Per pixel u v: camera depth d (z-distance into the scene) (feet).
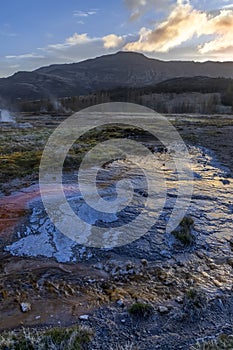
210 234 23.45
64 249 20.25
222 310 15.03
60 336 12.50
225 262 19.77
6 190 30.53
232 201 30.73
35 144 62.34
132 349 12.37
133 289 16.63
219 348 12.21
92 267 18.71
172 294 16.20
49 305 15.12
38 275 17.63
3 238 21.01
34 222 22.95
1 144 61.52
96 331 13.32
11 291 16.11
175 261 19.71
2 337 12.46
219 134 86.07
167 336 13.17
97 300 15.64
